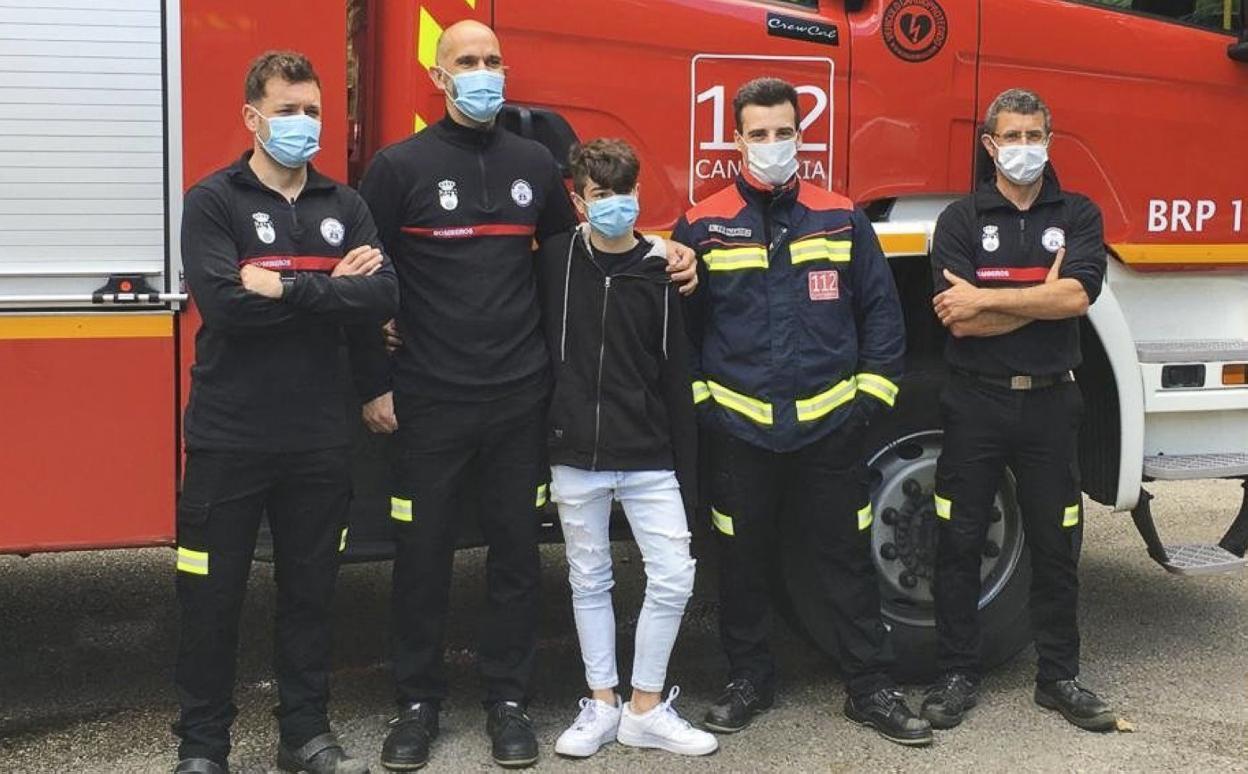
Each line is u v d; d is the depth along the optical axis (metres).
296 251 3.15
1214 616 5.03
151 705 4.14
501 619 3.65
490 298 3.45
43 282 3.37
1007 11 4.27
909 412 4.15
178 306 3.45
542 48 3.82
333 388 3.30
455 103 3.40
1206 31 4.55
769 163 3.61
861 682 3.86
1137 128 4.48
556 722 3.94
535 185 3.53
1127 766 3.61
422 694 3.63
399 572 3.58
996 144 3.75
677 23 3.93
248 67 3.47
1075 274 3.73
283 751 3.49
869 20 4.12
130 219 3.41
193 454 3.20
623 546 6.22
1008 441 3.85
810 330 3.68
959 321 3.76
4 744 3.79
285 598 3.40
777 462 3.76
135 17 3.38
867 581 3.86
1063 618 3.94
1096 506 6.79
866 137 4.15
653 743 3.69
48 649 4.71
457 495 3.56
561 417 3.55
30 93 3.33
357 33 3.92
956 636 3.97
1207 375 4.44
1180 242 4.57
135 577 5.65
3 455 3.38
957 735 3.82
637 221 3.96
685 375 3.61
